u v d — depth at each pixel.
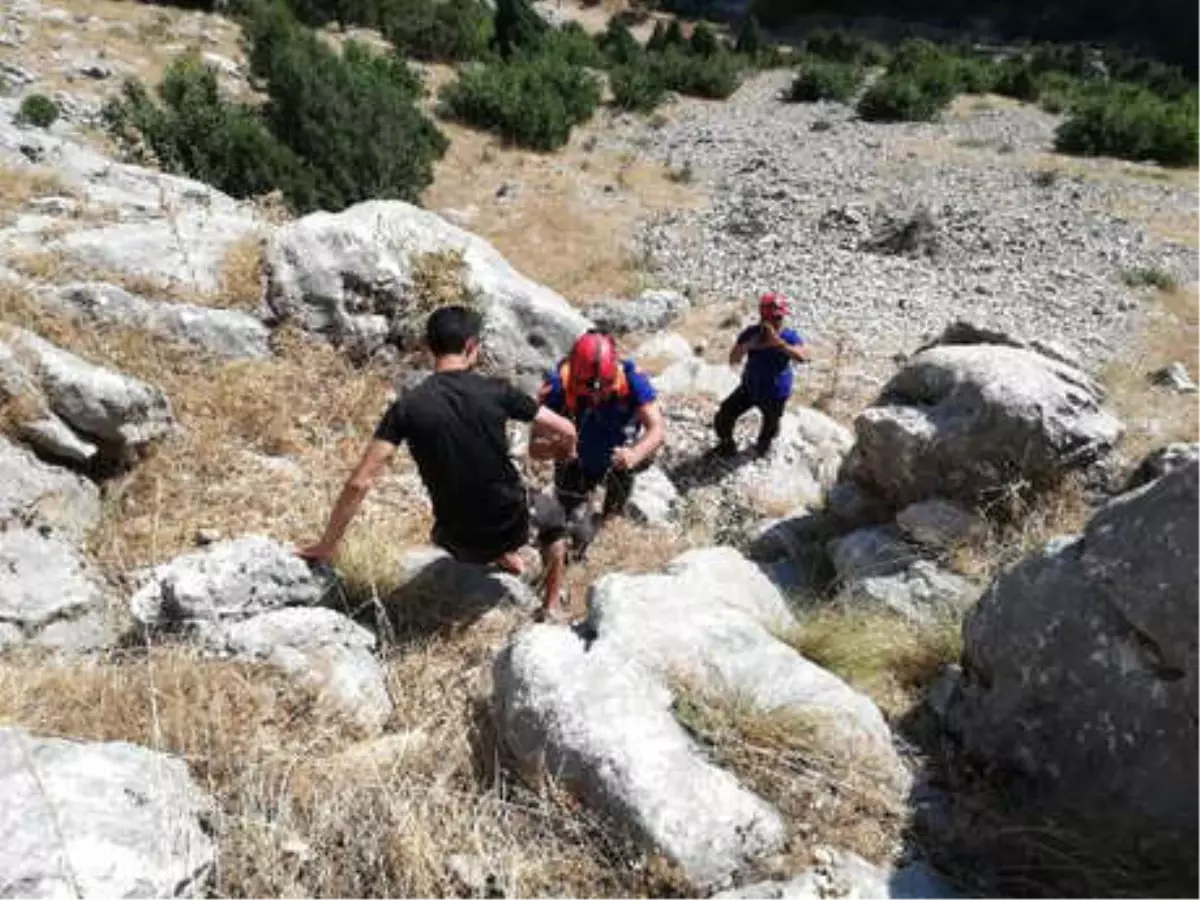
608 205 19.56
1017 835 3.03
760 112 28.61
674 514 6.66
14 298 5.85
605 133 25.20
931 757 3.43
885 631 4.26
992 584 3.50
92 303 6.17
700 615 3.55
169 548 4.75
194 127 15.30
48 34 20.22
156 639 3.77
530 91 23.98
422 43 28.20
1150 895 2.83
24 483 4.55
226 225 7.66
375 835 2.79
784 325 13.97
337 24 28.44
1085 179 21.78
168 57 20.75
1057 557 3.29
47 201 7.82
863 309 14.75
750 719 3.15
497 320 7.33
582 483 5.29
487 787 3.06
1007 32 57.56
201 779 3.00
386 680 3.70
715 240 18.17
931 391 5.53
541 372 7.39
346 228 7.15
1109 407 10.84
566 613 4.43
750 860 2.76
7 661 3.53
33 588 3.94
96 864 2.38
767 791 2.99
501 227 17.72
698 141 24.81
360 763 3.14
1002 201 20.25
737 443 8.58
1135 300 15.33
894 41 55.59
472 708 3.46
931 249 17.47
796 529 6.23
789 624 4.30
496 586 4.39
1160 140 24.16
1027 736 3.21
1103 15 56.84
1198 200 20.59
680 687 3.21
